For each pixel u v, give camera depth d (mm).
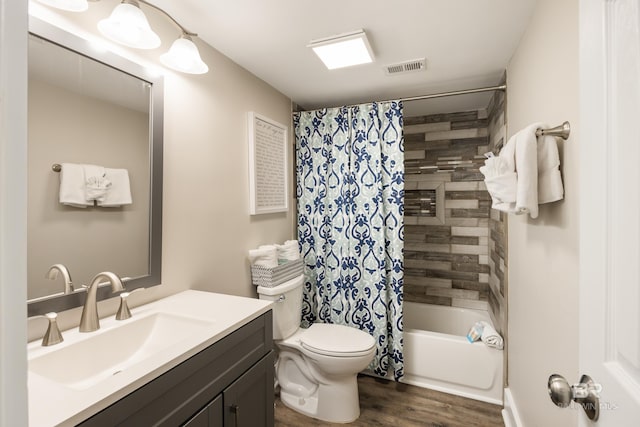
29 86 973
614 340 530
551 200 1104
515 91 1787
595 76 585
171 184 1458
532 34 1440
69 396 704
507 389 1964
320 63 1939
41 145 997
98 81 1153
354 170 2414
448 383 2172
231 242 1857
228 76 1852
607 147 549
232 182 1872
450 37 1647
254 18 1465
